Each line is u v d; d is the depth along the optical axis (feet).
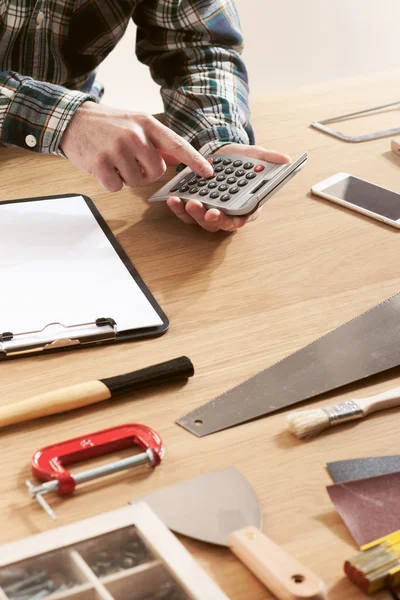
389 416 2.01
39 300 2.47
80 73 4.25
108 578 1.44
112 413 2.04
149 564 1.48
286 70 7.86
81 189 3.29
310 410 1.97
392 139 3.65
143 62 4.23
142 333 2.36
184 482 1.78
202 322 2.43
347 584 1.52
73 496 1.77
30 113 3.18
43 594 1.41
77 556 1.49
